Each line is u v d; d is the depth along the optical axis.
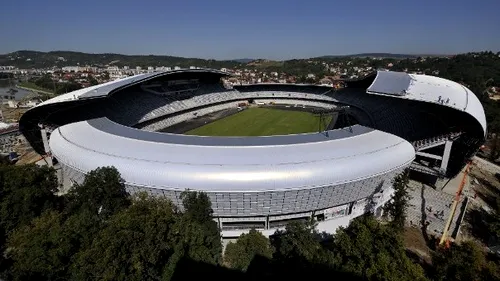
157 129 115.81
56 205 51.16
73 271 32.56
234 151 51.59
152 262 33.09
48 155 81.44
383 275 31.69
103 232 34.25
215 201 48.12
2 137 102.75
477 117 64.81
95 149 54.06
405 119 95.00
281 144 54.41
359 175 49.59
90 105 101.62
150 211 38.81
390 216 57.22
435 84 86.50
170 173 47.22
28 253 34.16
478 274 36.47
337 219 54.75
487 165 87.50
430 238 51.88
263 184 45.97
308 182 46.97
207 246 40.44
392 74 97.75
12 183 46.91
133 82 99.38
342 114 137.00
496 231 50.78
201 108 145.75
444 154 66.19
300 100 171.25
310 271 35.03
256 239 41.44
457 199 63.91
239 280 38.44
